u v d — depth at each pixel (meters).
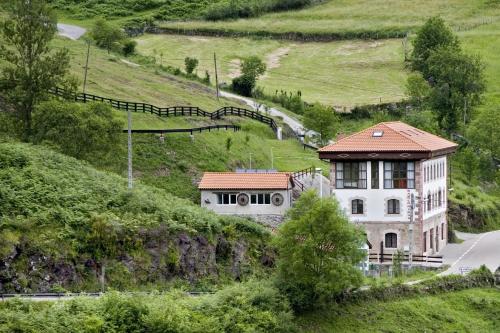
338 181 154.00
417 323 127.31
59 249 120.25
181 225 132.62
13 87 161.88
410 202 151.25
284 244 123.06
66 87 168.00
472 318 132.50
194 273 130.75
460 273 142.25
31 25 162.88
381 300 129.50
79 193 132.00
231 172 162.62
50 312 101.69
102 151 155.62
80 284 119.50
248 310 114.19
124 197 135.50
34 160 138.38
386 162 152.62
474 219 186.38
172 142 173.62
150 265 126.31
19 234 118.81
